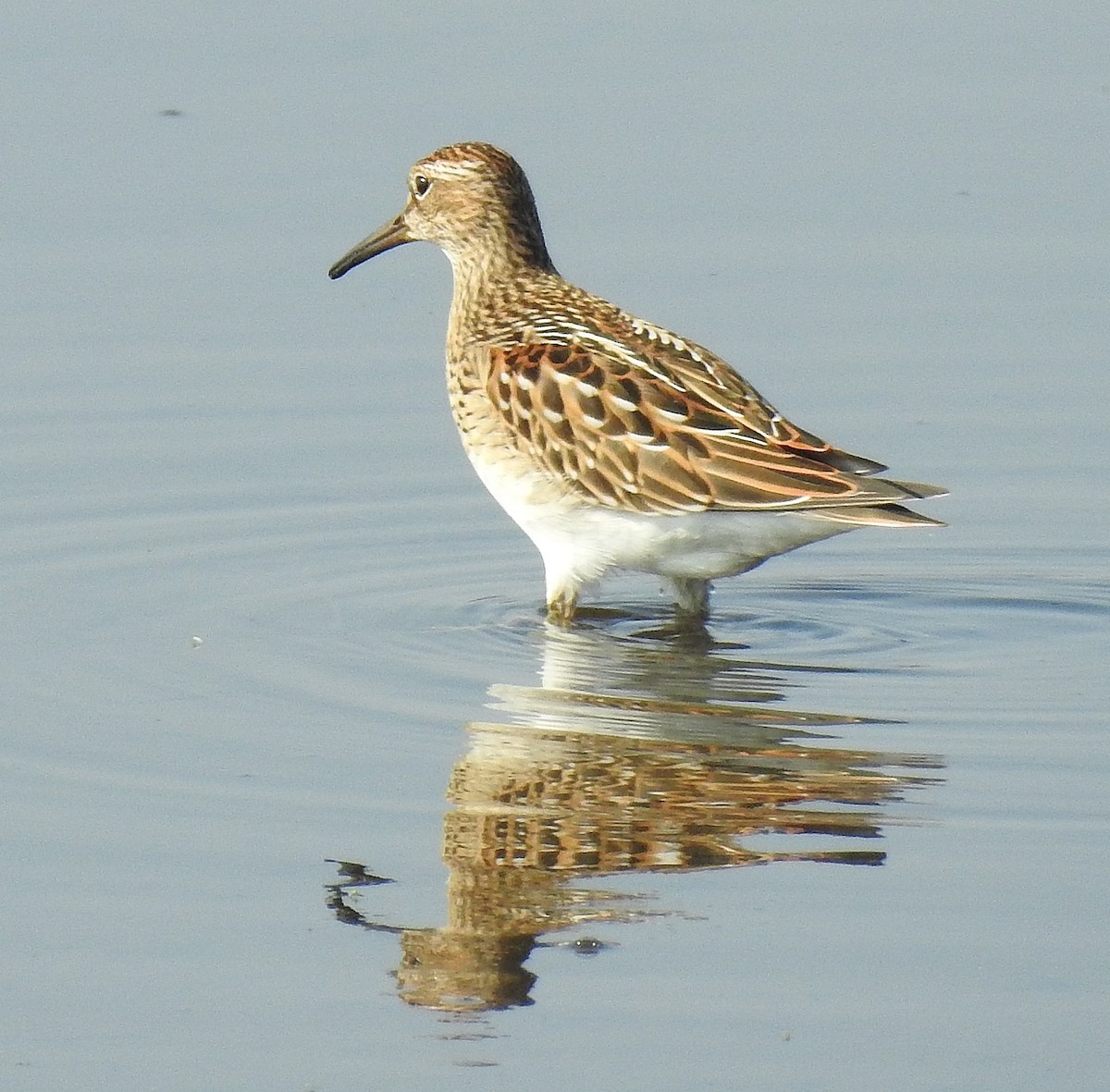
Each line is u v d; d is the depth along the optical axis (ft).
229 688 44.96
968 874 35.22
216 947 33.19
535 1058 29.81
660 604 52.47
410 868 35.76
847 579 54.70
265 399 64.75
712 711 43.73
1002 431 62.69
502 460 49.85
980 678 46.34
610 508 48.08
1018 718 43.32
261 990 31.91
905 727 42.78
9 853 36.47
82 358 66.49
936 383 64.90
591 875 35.45
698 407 47.47
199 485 59.67
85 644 47.88
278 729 42.45
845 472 46.09
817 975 31.81
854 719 43.24
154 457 61.31
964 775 39.86
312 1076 29.53
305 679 45.65
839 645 48.96
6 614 49.93
